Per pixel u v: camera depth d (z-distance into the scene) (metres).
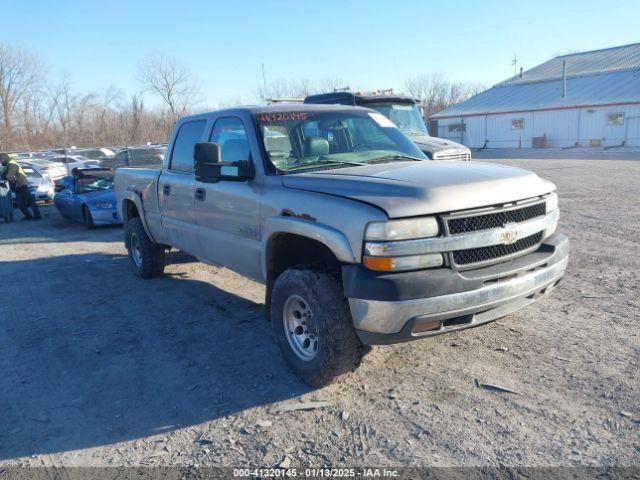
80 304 6.79
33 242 11.76
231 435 3.64
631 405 3.62
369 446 3.40
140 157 12.37
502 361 4.38
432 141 11.27
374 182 3.94
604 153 31.59
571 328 4.95
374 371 4.37
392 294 3.51
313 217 4.00
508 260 4.00
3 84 56.81
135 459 3.45
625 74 40.34
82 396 4.34
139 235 7.52
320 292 3.92
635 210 10.66
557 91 42.16
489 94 48.34
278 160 4.77
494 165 4.69
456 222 3.73
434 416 3.67
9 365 5.04
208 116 5.76
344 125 5.33
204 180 4.69
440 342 4.81
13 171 15.25
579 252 7.66
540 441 3.31
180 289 7.20
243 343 5.20
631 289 5.94
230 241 5.18
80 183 13.52
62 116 55.12
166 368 4.75
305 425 3.69
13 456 3.57
